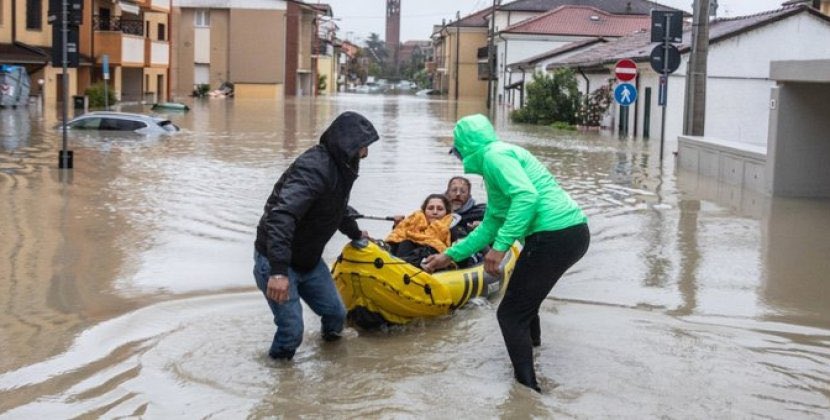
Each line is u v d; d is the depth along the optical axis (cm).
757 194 1577
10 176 1606
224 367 657
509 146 640
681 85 2952
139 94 4978
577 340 737
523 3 8212
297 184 627
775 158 1535
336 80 11331
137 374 638
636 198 1524
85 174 1661
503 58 6844
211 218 1241
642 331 762
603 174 1892
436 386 630
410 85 15300
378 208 1363
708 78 2922
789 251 1086
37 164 1788
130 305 808
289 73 7419
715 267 998
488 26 8931
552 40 6650
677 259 1038
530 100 4012
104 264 959
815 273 975
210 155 2073
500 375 653
